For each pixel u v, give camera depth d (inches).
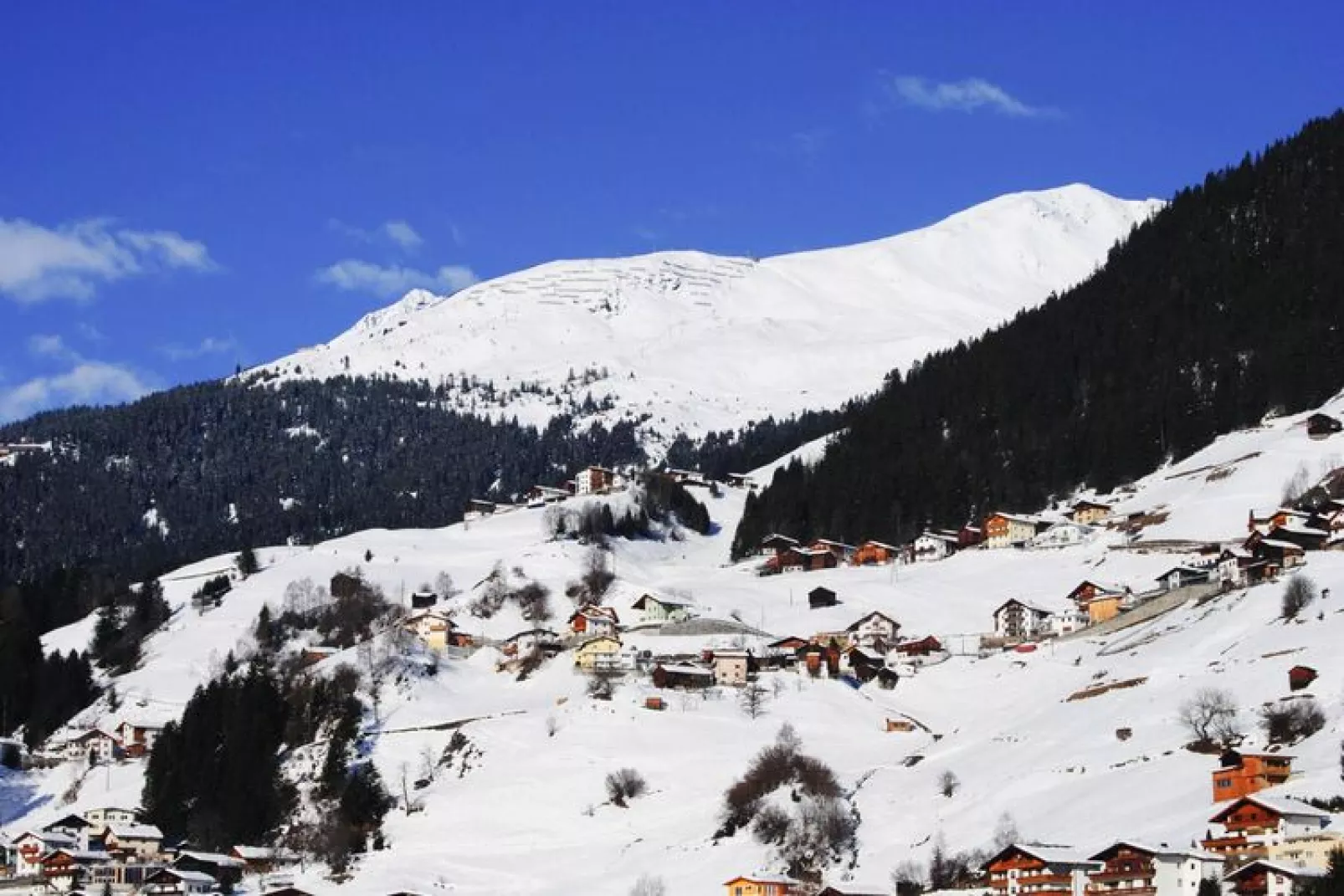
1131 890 6535.4
